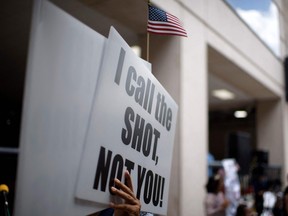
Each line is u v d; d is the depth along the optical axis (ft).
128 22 12.34
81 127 3.45
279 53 29.12
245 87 26.37
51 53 3.05
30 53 2.87
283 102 30.30
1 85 33.04
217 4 17.01
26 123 2.80
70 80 3.29
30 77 2.85
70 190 3.31
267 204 20.03
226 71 21.49
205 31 15.79
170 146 5.50
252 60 22.54
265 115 31.01
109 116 3.89
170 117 5.50
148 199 4.81
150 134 4.86
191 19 14.55
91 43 3.61
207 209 13.69
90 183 3.58
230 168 17.53
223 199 14.19
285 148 30.04
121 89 4.15
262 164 25.99
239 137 21.74
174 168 13.41
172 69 13.28
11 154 9.25
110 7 11.28
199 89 14.76
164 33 6.35
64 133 3.22
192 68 14.33
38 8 2.93
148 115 4.81
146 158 4.75
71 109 3.30
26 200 2.81
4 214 4.19
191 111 14.10
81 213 3.47
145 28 12.68
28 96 2.82
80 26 3.45
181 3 13.69
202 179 14.65
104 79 3.78
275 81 28.07
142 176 4.64
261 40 24.43
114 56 3.98
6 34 18.67
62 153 3.19
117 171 4.09
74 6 11.26
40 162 2.94
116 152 4.05
